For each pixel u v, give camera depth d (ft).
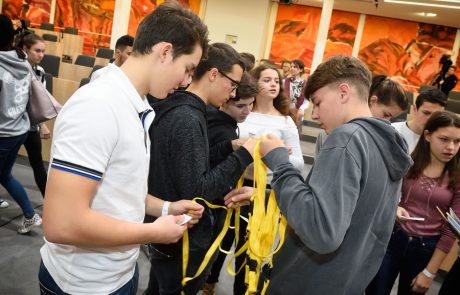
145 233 2.83
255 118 6.76
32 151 8.87
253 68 7.55
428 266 5.31
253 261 3.53
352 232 3.13
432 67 38.27
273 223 3.60
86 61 23.06
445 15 33.55
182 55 2.96
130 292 3.41
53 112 7.86
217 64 4.10
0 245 7.94
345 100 3.31
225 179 3.90
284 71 24.12
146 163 3.02
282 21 39.91
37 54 9.25
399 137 3.22
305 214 2.88
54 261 3.03
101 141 2.52
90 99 2.55
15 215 9.35
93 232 2.52
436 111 5.59
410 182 5.65
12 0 40.37
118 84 2.77
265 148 3.55
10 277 6.97
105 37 39.83
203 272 4.51
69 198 2.41
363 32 39.04
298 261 3.40
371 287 5.71
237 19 33.42
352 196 2.84
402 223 5.41
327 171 2.92
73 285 2.97
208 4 33.83
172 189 3.97
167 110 3.94
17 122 7.41
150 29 2.88
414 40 38.24
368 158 3.01
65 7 39.96
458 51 37.50
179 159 3.78
